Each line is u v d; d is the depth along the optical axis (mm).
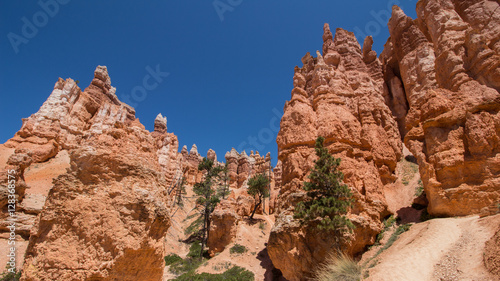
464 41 26375
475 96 21922
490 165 18234
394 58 43875
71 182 10297
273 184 73750
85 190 10406
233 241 36656
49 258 9125
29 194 30281
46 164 42312
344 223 17500
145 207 10781
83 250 9578
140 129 13203
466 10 32562
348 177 23656
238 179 96875
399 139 34344
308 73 41188
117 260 9664
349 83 37844
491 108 20203
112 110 62750
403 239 18594
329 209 17750
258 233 39906
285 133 28688
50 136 45719
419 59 35562
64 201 9992
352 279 13680
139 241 10219
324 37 46781
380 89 42000
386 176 28438
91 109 59844
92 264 9398
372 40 47812
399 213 24250
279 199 26797
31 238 10000
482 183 18172
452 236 14508
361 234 20906
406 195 26391
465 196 18281
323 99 30484
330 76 34875
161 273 11789
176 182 73125
